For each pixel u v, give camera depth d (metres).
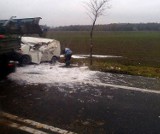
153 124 6.14
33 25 11.73
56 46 17.16
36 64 15.55
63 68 14.05
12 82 10.33
